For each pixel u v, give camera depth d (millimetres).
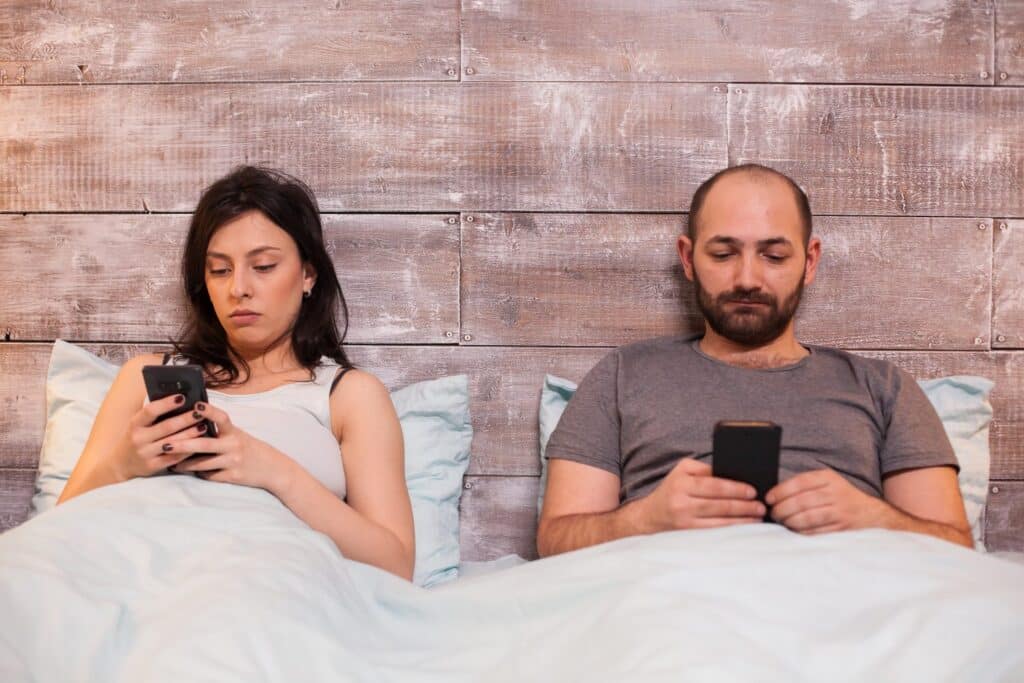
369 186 1550
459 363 1557
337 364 1389
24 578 813
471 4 1540
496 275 1552
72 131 1563
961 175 1544
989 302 1544
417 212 1553
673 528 1054
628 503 1155
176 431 1085
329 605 877
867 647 736
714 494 1024
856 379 1322
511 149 1545
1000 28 1539
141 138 1560
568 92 1544
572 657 780
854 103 1541
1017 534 1535
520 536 1553
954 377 1462
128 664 754
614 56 1543
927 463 1242
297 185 1456
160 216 1562
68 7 1560
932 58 1540
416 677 819
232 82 1552
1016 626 734
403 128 1549
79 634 781
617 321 1552
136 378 1315
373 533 1164
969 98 1543
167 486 1036
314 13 1545
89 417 1424
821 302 1546
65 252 1567
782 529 957
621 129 1545
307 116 1550
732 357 1355
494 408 1556
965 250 1545
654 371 1346
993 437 1541
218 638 757
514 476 1553
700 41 1540
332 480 1250
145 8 1554
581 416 1344
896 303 1544
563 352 1553
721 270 1316
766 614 798
